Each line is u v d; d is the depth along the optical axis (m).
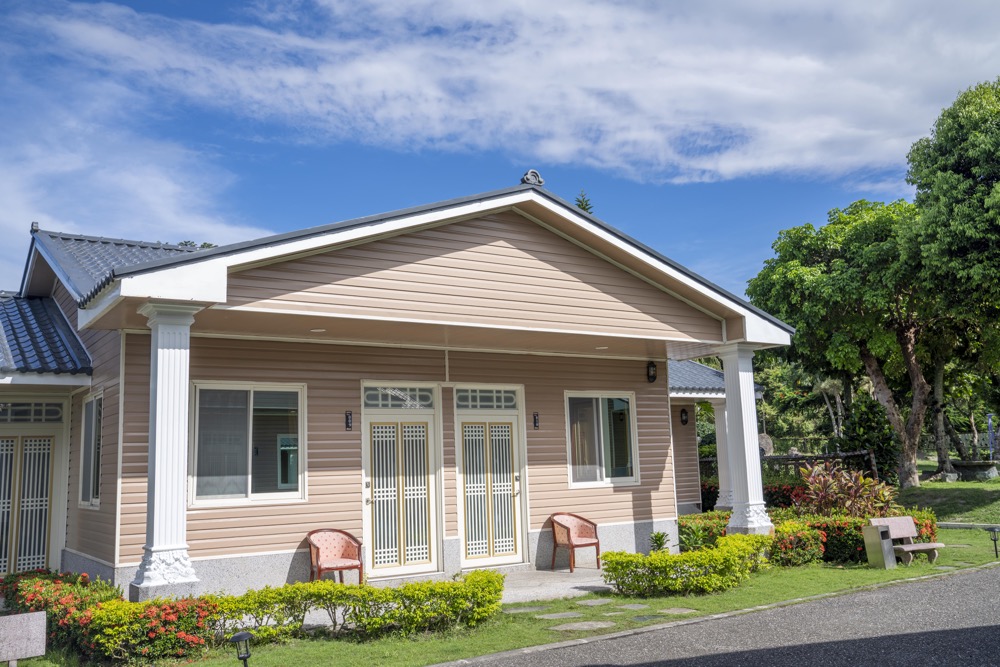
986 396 29.94
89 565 10.02
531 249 10.62
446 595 7.77
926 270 19.16
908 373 25.11
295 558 10.20
